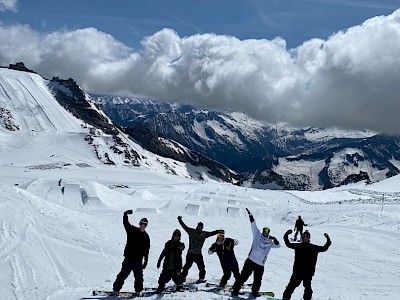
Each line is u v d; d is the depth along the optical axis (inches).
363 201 3093.0
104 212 2299.5
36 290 551.2
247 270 541.6
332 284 807.1
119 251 898.1
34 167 6884.8
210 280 644.7
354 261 1087.0
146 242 527.5
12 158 7598.4
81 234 948.6
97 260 804.6
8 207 938.7
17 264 660.7
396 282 847.1
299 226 1443.2
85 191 2822.3
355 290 716.7
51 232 885.8
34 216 947.3
